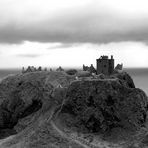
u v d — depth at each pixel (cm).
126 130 10362
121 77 12988
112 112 10762
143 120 10869
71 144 9356
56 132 9906
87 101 10988
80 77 13338
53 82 13375
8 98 14088
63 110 11038
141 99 11375
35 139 9738
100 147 9475
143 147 9369
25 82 14125
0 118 13712
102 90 11112
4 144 10425
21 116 13275
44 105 12356
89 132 10288
